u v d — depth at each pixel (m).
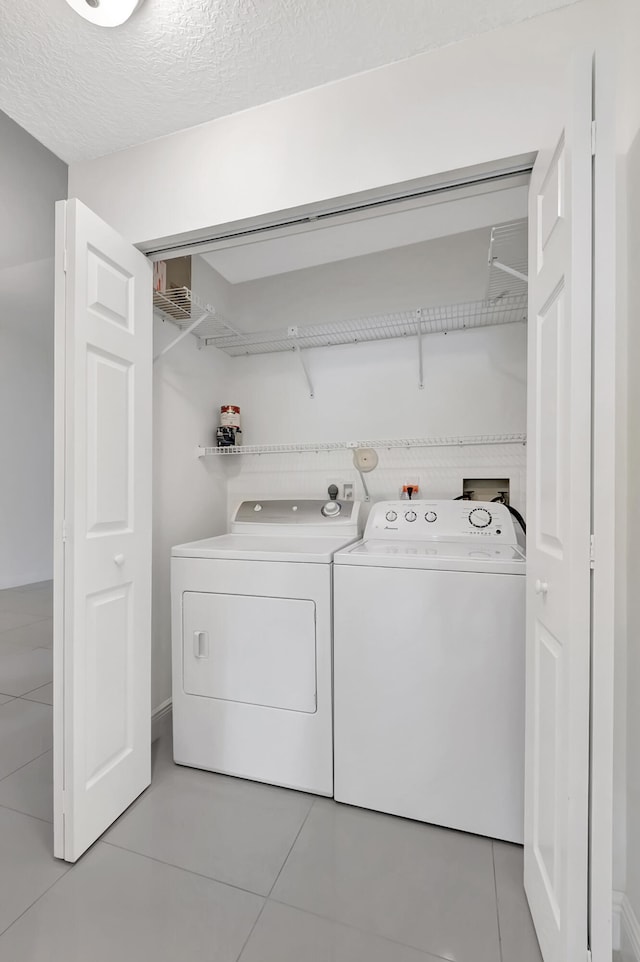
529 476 1.16
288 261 2.43
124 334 1.48
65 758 1.26
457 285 2.22
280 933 1.08
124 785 1.47
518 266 2.13
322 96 1.34
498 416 2.15
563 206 0.88
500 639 1.36
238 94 1.36
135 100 1.38
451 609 1.41
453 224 2.13
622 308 1.08
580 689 0.82
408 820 1.45
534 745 1.11
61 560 1.26
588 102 0.81
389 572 1.47
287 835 1.39
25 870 1.24
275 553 1.62
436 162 1.22
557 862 0.92
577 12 1.11
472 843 1.36
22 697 2.28
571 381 0.83
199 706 1.72
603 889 0.81
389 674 1.47
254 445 2.39
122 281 1.47
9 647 2.92
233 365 2.62
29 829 1.40
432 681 1.43
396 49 1.22
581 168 0.81
